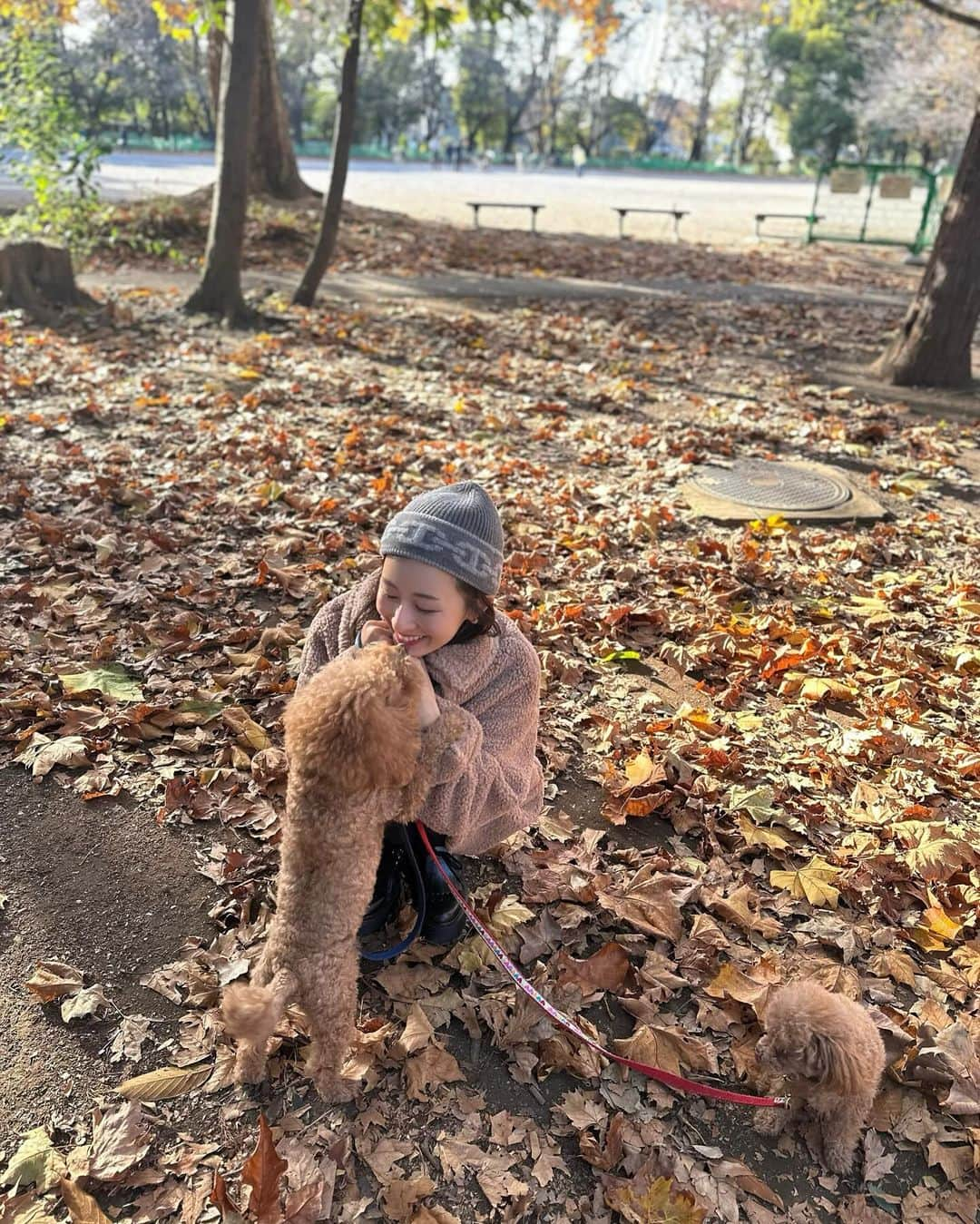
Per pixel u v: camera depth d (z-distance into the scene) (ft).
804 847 10.04
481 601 7.06
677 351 31.63
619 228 68.74
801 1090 6.86
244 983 7.97
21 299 30.53
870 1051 6.67
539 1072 7.51
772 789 10.77
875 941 8.91
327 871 6.04
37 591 13.70
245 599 14.26
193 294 32.73
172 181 84.58
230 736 11.05
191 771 10.38
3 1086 7.00
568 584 15.38
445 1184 6.64
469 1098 7.22
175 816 9.77
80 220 40.37
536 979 8.25
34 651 12.26
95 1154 6.55
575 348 31.40
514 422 23.34
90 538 15.40
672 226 76.07
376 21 34.83
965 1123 7.36
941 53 145.79
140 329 30.40
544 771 10.90
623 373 28.55
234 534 16.31
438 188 110.42
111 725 10.98
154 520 16.66
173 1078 7.13
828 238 69.36
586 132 239.91
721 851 9.91
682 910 9.15
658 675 13.17
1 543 15.20
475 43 214.90
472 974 8.27
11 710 11.03
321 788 5.84
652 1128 7.13
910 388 28.25
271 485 17.95
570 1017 7.97
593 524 17.63
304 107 237.45
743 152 242.78
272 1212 6.21
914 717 12.23
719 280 48.91
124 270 41.88
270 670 12.32
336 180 33.94
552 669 12.88
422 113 229.04
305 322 32.65
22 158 38.52
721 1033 7.97
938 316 27.81
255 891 8.89
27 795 9.90
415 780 6.40
